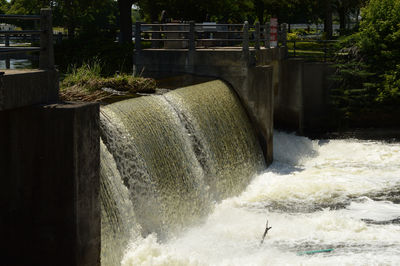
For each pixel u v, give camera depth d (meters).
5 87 9.69
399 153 28.34
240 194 21.17
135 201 14.54
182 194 16.92
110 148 13.82
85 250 10.96
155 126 16.47
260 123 25.20
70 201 10.53
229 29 38.88
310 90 32.94
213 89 22.58
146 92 19.06
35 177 10.63
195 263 13.38
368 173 24.56
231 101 23.73
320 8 59.97
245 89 24.97
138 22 25.89
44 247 10.80
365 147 29.53
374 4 33.53
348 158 27.70
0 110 9.63
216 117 21.39
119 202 13.33
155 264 13.14
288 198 20.80
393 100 32.22
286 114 33.19
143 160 15.07
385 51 32.66
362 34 33.66
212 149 20.14
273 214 18.80
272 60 30.16
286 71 32.91
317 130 33.12
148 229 15.00
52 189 10.59
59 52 36.56
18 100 10.07
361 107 32.69
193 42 25.30
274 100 33.47
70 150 10.40
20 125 10.55
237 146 22.62
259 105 25.08
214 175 19.64
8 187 10.77
